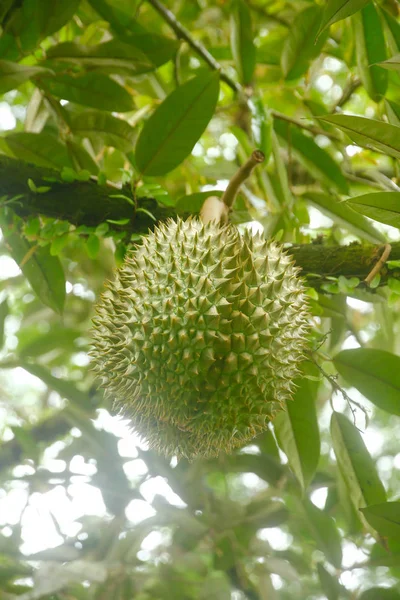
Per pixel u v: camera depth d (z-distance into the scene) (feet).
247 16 4.11
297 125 4.09
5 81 3.46
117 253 3.60
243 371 2.99
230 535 4.12
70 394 4.21
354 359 3.52
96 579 3.62
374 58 3.77
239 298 2.99
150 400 3.06
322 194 3.96
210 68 4.26
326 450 6.53
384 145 2.96
